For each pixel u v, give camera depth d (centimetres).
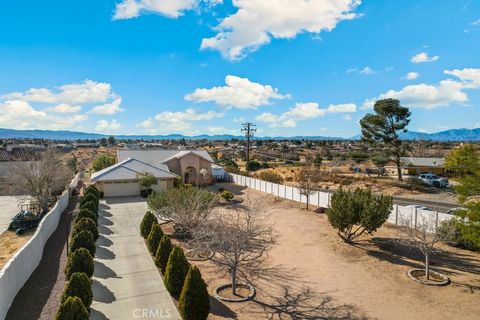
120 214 2930
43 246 1947
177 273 1355
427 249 1616
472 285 1527
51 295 1377
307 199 3219
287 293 1453
